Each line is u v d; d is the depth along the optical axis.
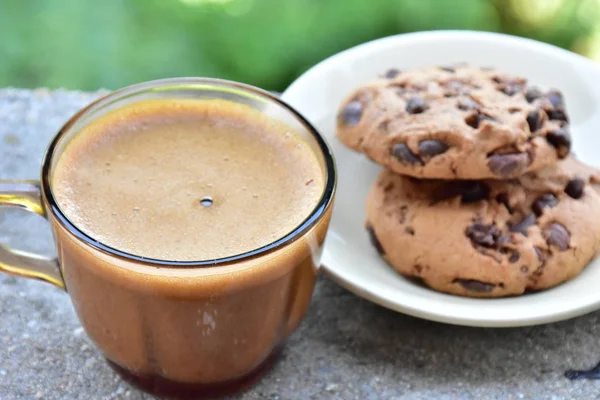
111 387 0.40
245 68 0.64
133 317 0.37
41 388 0.40
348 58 0.50
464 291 0.42
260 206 0.37
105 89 0.54
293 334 0.42
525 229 0.42
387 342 0.42
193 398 0.39
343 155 0.48
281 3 0.66
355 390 0.40
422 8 0.64
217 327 0.37
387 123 0.43
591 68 0.50
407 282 0.43
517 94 0.44
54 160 0.38
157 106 0.40
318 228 0.37
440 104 0.43
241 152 0.39
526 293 0.42
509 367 0.41
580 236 0.42
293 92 0.49
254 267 0.36
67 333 0.42
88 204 0.37
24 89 0.53
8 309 0.43
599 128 0.48
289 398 0.40
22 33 0.64
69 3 0.65
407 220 0.43
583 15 0.68
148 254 0.36
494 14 0.67
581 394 0.40
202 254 0.36
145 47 0.64
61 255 0.37
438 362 0.41
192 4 0.66
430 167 0.42
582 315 0.43
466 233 0.42
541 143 0.42
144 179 0.38
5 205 0.37
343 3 0.65
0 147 0.50
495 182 0.43
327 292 0.44
